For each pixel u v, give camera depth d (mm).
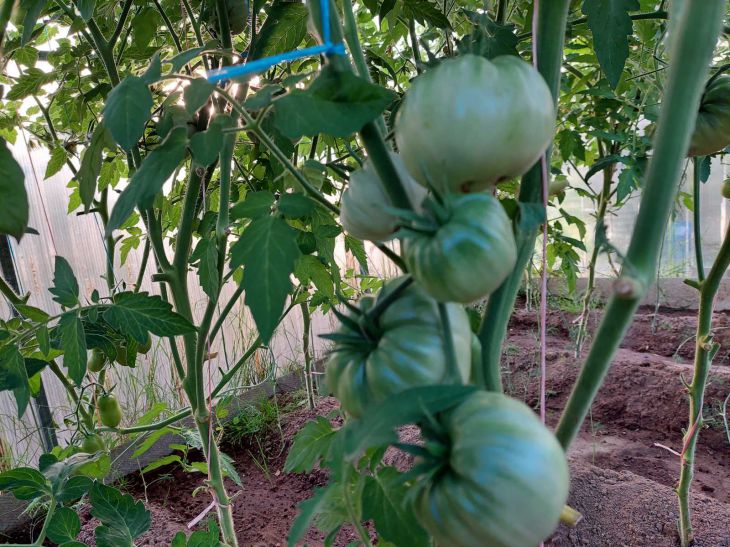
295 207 590
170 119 862
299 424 2590
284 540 1848
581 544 1637
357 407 462
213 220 1156
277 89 543
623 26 775
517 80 432
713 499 1769
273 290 466
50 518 991
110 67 1139
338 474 524
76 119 1579
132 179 563
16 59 1461
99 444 1291
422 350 428
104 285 2609
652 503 1721
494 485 345
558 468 362
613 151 1972
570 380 2873
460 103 420
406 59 1645
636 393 2639
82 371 884
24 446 2279
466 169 442
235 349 2793
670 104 412
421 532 604
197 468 1389
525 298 4531
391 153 554
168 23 1151
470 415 374
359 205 541
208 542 1031
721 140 896
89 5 914
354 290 2553
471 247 379
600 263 4387
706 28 395
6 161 530
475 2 1632
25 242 2316
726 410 2377
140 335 896
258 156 1502
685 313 4137
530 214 485
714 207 4055
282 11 939
